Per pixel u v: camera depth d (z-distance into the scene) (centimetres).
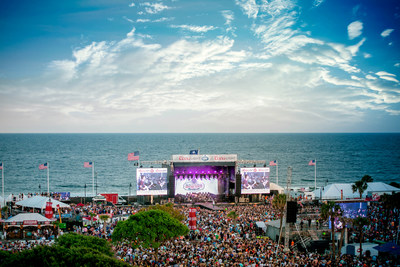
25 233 6356
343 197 9344
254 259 4672
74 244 4272
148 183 10062
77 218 7269
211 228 6606
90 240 4475
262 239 6200
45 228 6475
